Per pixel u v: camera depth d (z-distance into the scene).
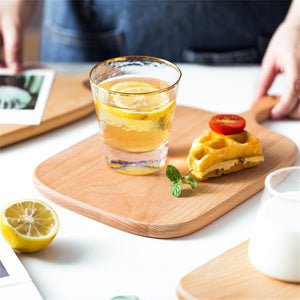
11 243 0.60
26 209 0.61
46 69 0.95
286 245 0.55
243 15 1.05
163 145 0.71
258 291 0.56
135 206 0.65
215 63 1.08
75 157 0.74
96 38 1.08
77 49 1.09
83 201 0.66
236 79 0.97
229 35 1.07
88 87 0.90
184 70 1.00
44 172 0.71
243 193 0.68
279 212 0.56
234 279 0.57
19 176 0.72
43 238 0.60
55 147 0.78
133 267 0.60
